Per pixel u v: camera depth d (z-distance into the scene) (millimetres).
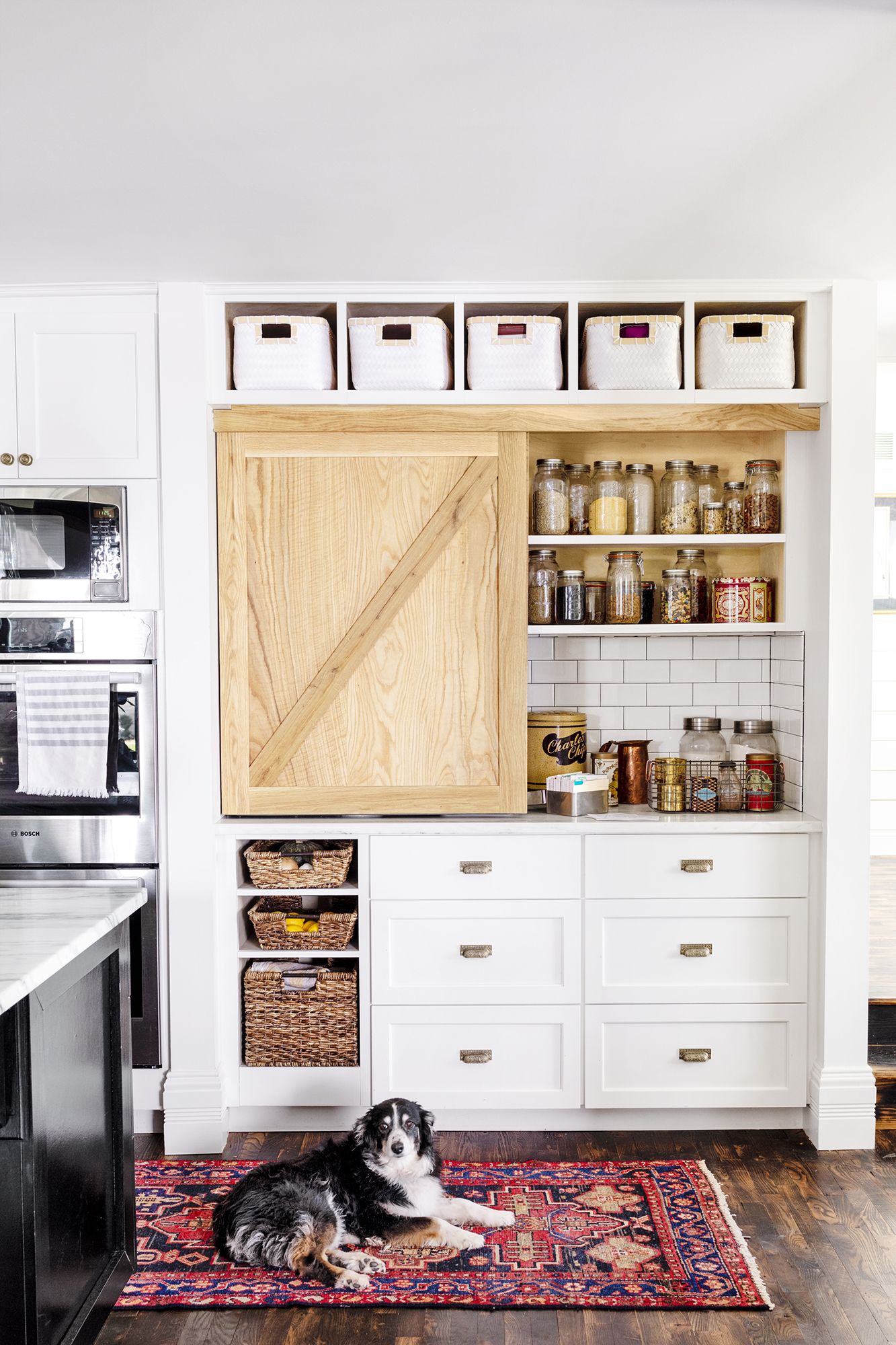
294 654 3043
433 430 2982
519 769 3051
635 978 3027
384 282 2906
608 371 2959
